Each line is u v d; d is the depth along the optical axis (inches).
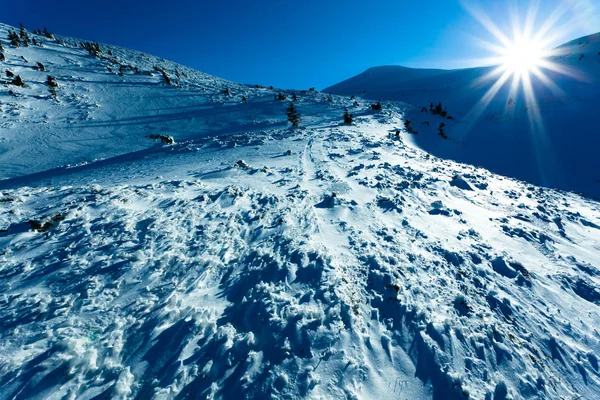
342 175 661.3
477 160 1373.0
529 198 637.3
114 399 193.3
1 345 220.8
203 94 2554.1
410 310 273.3
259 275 304.8
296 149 943.0
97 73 2642.7
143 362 217.2
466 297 293.1
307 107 2235.5
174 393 198.4
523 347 255.6
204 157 893.2
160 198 462.9
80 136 1519.4
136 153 1143.0
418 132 1659.7
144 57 4372.5
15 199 432.5
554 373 242.8
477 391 215.9
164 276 299.9
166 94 2425.0
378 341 244.2
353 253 350.9
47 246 333.4
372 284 302.7
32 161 1208.2
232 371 213.3
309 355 224.8
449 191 604.1
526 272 353.1
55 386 198.2
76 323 242.2
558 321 295.1
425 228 432.5
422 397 209.6
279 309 260.5
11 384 197.5
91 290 274.1
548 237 453.1
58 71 2480.3
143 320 248.7
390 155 899.4
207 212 430.0
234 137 1223.5
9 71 2089.1
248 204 474.3
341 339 238.4
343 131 1280.8
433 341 245.4
